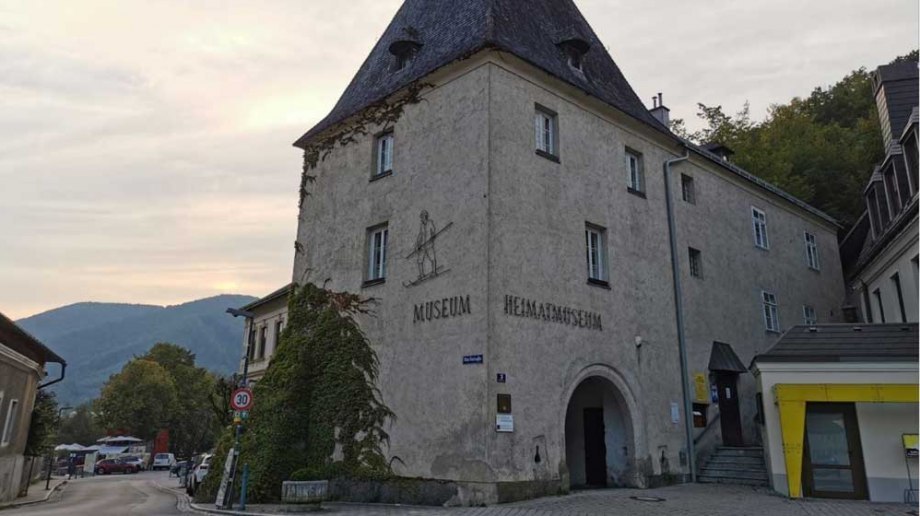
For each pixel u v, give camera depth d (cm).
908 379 1341
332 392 1598
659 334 1784
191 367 8094
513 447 1298
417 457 1391
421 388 1430
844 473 1355
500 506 1206
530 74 1586
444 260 1462
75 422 8625
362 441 1498
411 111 1672
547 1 1944
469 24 1653
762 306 2302
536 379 1387
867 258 2284
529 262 1453
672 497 1360
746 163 3672
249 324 3700
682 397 1803
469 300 1373
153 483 3478
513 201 1456
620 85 2028
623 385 1616
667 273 1884
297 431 1598
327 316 1705
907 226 1770
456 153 1506
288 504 1357
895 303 2083
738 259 2247
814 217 2834
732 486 1605
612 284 1672
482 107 1472
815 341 1504
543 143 1611
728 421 1989
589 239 1680
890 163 2058
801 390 1397
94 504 1978
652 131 1936
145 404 6806
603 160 1759
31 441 2641
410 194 1605
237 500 1540
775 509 1182
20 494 2434
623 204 1788
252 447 1578
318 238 1873
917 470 1304
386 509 1266
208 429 7506
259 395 1688
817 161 3538
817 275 2738
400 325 1531
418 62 1739
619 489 1534
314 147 1988
